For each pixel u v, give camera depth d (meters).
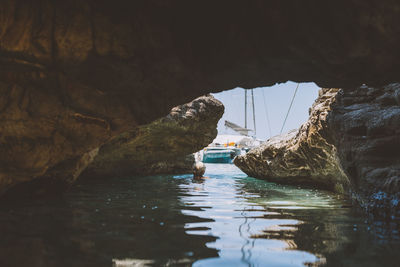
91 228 3.11
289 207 4.70
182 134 10.48
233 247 2.58
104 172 9.67
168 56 3.61
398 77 3.60
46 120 3.87
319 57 3.42
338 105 5.82
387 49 3.18
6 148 3.80
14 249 2.40
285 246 2.63
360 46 3.12
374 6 2.85
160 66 3.73
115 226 3.21
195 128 10.65
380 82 3.80
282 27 3.24
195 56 3.67
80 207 4.29
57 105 3.79
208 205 4.73
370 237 2.94
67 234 2.86
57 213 3.81
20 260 2.16
